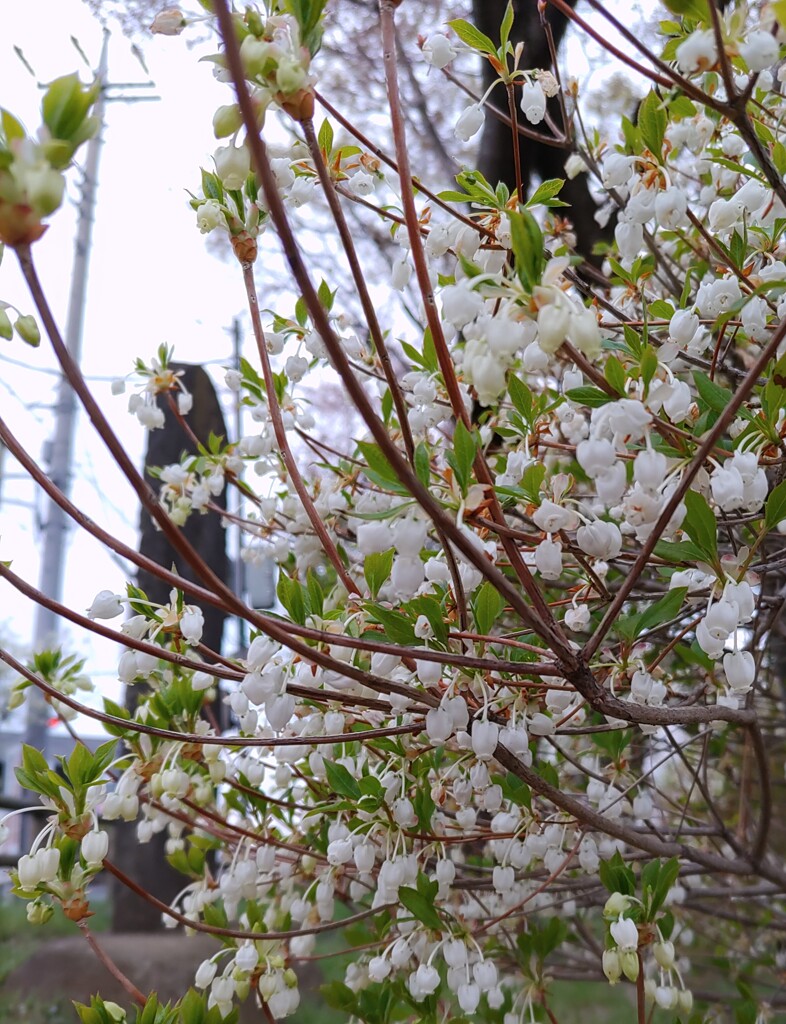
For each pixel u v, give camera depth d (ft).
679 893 1.55
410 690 1.11
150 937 2.83
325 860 1.47
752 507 1.10
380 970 1.34
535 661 1.25
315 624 1.17
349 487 1.60
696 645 1.47
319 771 1.39
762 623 1.53
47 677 1.50
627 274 1.39
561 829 1.36
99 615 1.19
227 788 1.69
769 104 1.52
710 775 2.49
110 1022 1.28
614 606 1.04
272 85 0.96
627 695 1.33
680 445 1.12
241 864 1.44
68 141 0.89
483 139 2.32
